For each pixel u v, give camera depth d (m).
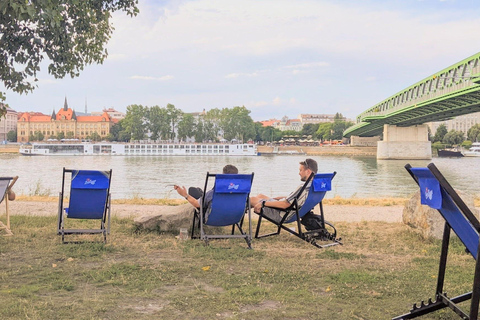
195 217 7.27
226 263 5.77
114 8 11.59
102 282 4.84
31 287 4.59
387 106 102.50
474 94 54.25
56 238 7.23
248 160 106.19
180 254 6.23
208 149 126.44
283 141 196.12
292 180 50.53
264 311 4.02
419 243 7.27
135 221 7.86
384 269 5.61
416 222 7.80
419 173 3.41
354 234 8.12
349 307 4.20
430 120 93.19
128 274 5.17
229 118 193.50
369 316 3.98
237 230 8.21
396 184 46.53
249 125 195.25
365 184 46.50
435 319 3.96
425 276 5.23
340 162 101.88
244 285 4.80
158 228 7.78
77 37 11.02
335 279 5.11
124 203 14.27
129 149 123.62
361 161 106.88
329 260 6.07
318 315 3.97
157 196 31.38
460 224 3.26
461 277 5.17
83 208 6.83
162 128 188.12
